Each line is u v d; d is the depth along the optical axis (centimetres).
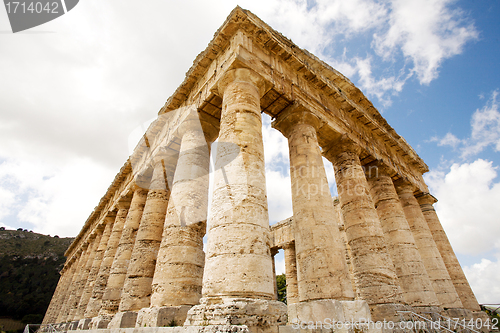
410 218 1528
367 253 1002
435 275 1362
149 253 1068
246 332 467
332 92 1315
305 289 801
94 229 2344
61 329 1806
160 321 698
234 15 1012
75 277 2536
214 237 648
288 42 1181
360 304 756
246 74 948
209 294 572
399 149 1684
